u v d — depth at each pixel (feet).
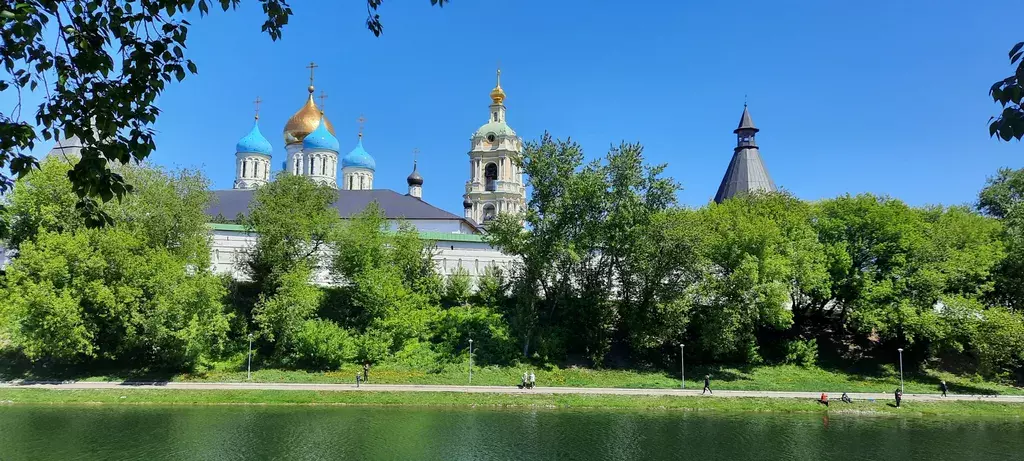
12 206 174.50
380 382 174.91
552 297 214.69
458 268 232.53
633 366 199.82
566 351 201.36
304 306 182.80
